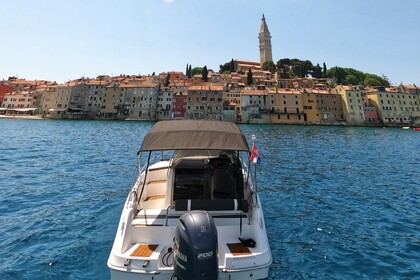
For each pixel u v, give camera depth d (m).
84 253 6.62
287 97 97.19
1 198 11.16
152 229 5.00
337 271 6.14
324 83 140.75
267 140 41.97
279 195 12.34
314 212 10.18
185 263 3.74
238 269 4.22
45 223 8.52
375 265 6.45
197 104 93.75
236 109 95.94
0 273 5.69
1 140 33.41
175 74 138.12
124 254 4.39
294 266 6.29
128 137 42.00
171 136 6.03
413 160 24.52
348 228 8.73
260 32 186.38
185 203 5.13
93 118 102.75
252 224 5.22
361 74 161.62
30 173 16.20
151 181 8.12
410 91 104.38
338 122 97.06
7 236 7.55
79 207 10.10
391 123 96.19
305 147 33.34
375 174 18.03
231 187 5.92
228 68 171.38
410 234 8.40
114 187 13.12
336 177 16.73
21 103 111.56
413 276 6.02
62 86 106.19
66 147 28.77
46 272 5.77
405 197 12.56
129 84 108.50
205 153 8.06
